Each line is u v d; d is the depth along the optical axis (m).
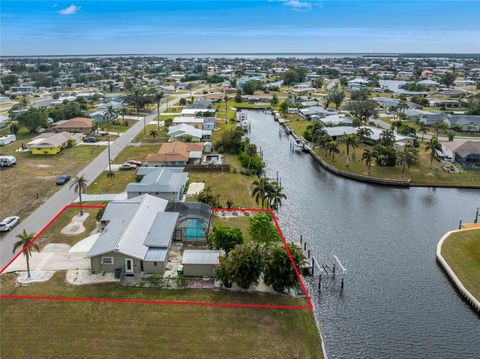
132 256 57.41
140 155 124.44
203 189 93.12
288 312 51.81
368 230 80.56
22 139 144.50
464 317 55.62
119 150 130.75
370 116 192.12
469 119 169.50
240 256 54.84
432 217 87.69
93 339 45.47
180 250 65.19
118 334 46.34
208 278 57.84
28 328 46.81
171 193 83.75
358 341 50.72
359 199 97.62
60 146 128.38
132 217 67.44
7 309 49.91
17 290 53.78
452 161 123.94
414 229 81.50
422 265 68.12
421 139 150.12
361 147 140.50
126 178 102.31
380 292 60.50
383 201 96.69
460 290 60.03
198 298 53.34
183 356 43.66
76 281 56.09
